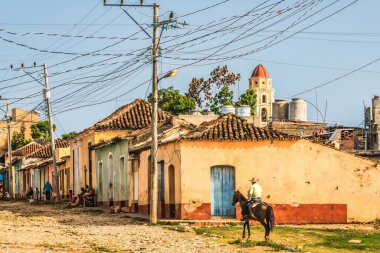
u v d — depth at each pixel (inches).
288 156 1470.2
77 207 2153.1
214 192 1453.0
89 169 2311.8
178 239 1106.1
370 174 1489.9
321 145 1480.1
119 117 2223.2
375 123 2226.9
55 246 1007.6
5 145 4618.6
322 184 1475.1
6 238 1108.5
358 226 1406.3
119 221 1518.2
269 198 1457.9
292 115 2837.1
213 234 1176.8
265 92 5088.6
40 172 3169.3
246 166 1456.7
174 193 1520.7
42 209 2106.3
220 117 1530.5
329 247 1013.2
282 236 1160.8
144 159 1699.1
